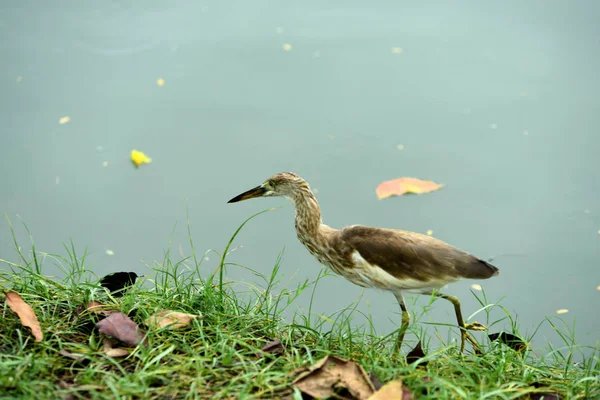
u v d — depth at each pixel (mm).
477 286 6668
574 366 5020
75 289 4652
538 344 5980
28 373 3670
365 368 4023
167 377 3818
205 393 3727
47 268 6523
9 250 6750
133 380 3693
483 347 4945
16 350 3941
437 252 5043
